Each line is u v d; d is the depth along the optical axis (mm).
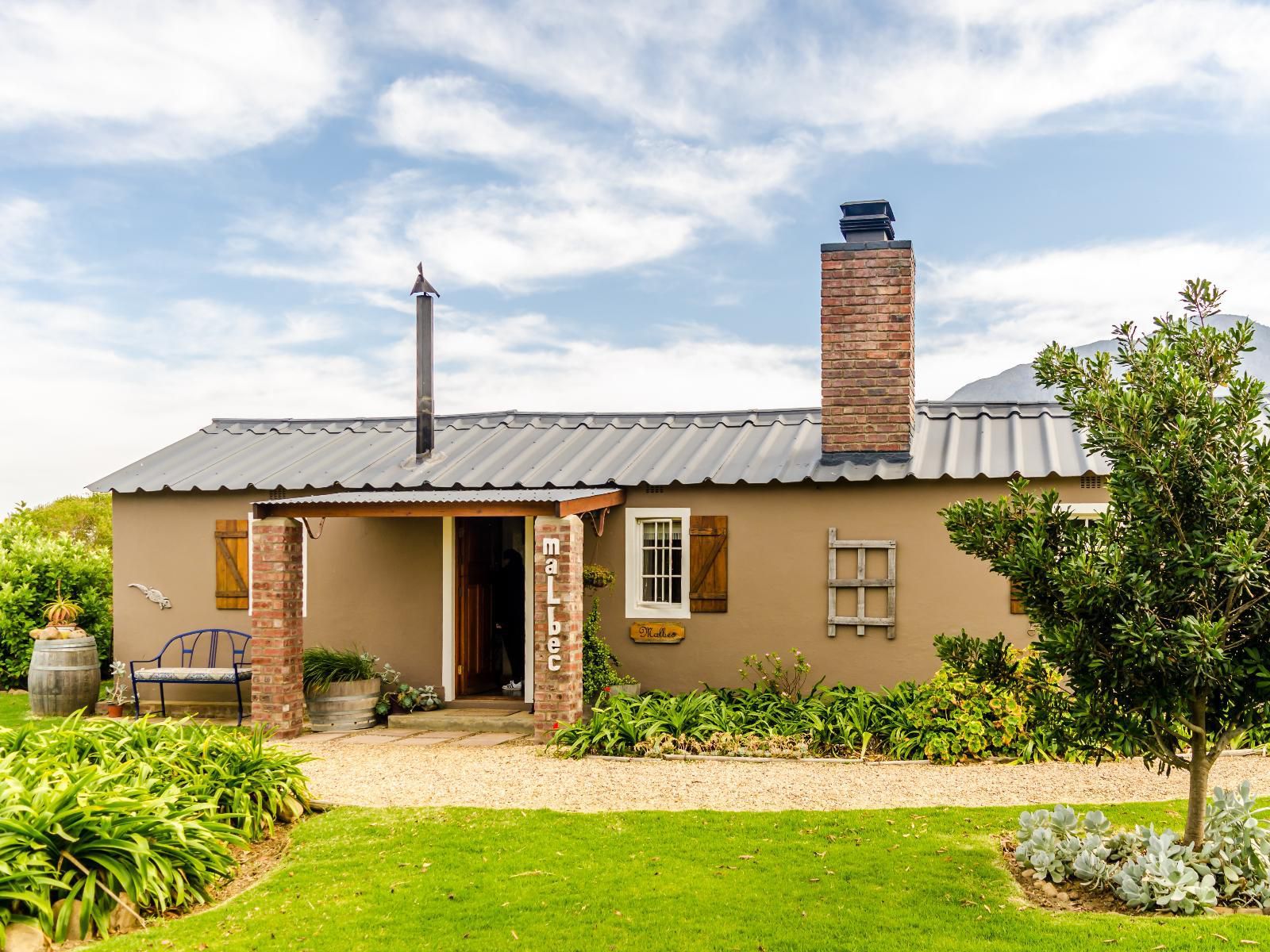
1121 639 5211
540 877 6254
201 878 6227
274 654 11203
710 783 8578
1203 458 5598
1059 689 6195
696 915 5590
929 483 11648
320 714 11719
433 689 12367
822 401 12258
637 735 9906
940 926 5316
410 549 12992
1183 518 5645
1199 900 5449
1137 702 5566
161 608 13648
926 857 6453
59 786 6332
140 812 6102
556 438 14125
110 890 5652
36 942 5219
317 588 13297
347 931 5488
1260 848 5809
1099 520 5980
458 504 10727
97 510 23719
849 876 6141
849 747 9719
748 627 12125
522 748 10297
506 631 13484
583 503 11008
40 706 12945
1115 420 5723
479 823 7402
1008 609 11391
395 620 12992
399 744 10758
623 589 12508
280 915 5750
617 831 7145
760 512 12133
